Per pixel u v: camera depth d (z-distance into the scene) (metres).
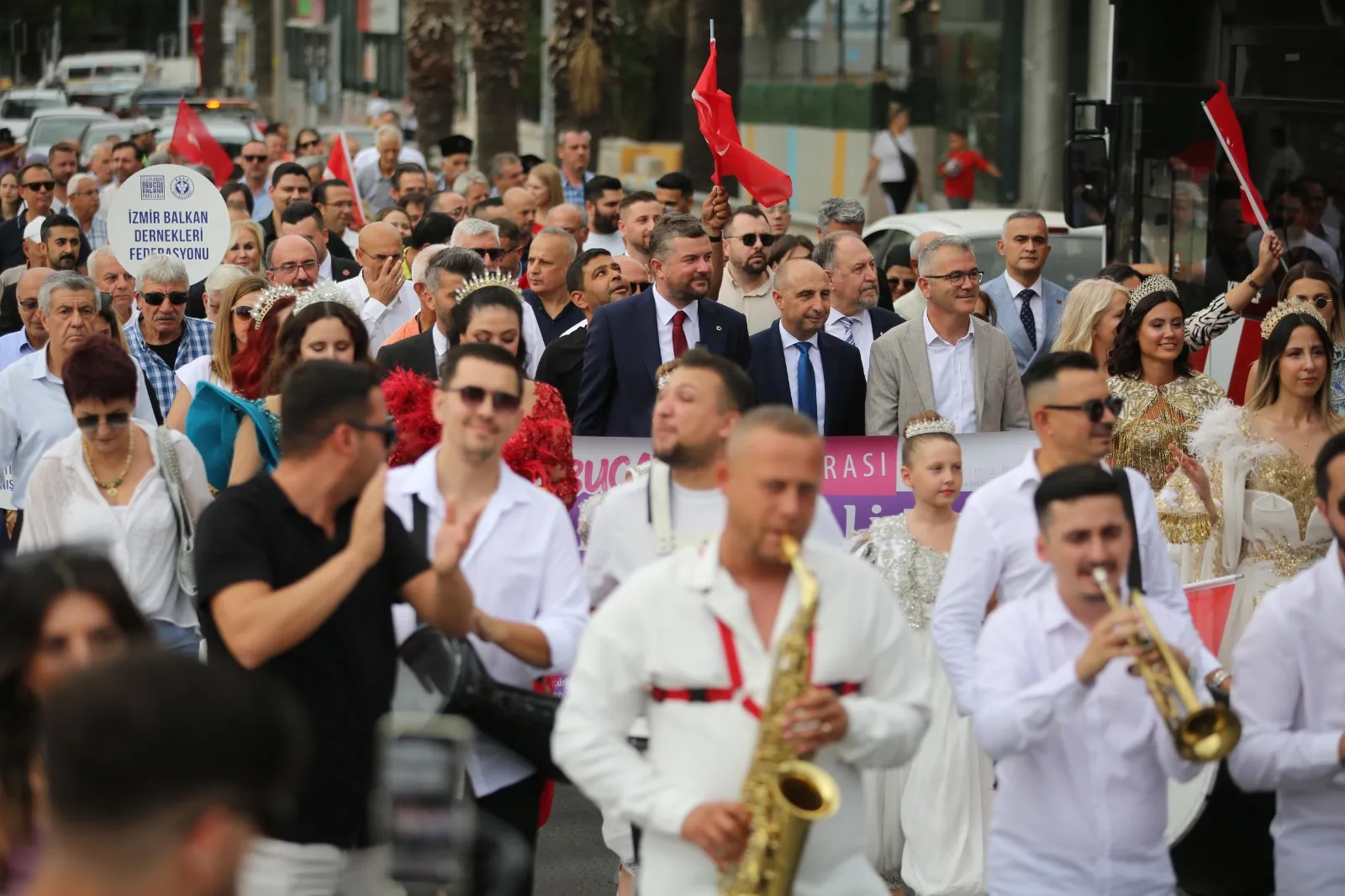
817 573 13.57
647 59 128.50
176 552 20.45
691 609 13.34
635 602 13.48
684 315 29.09
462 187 61.47
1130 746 14.72
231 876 7.45
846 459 27.64
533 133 145.38
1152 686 13.69
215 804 7.35
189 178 36.41
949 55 92.38
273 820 8.34
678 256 28.59
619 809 13.29
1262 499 22.86
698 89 33.78
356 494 15.16
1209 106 31.16
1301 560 22.98
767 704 12.98
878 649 13.72
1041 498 15.04
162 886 7.28
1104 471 15.98
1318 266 29.55
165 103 114.56
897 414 29.58
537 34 142.00
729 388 16.89
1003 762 15.30
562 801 26.70
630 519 17.33
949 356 29.73
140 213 36.34
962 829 20.36
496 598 16.53
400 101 159.62
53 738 7.34
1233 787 18.48
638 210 40.06
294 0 180.62
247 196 52.03
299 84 181.25
